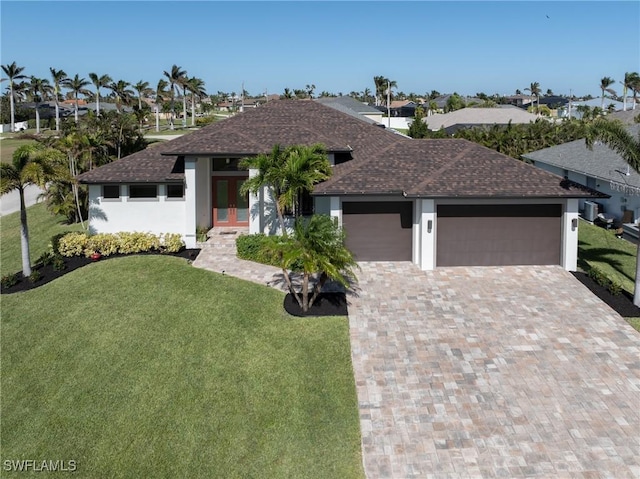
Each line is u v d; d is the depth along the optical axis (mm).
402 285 20469
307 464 11266
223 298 19156
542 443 11570
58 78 104438
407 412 12711
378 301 18922
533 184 22047
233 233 27109
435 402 13070
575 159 35531
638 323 17094
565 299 19000
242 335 16625
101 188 25672
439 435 11883
